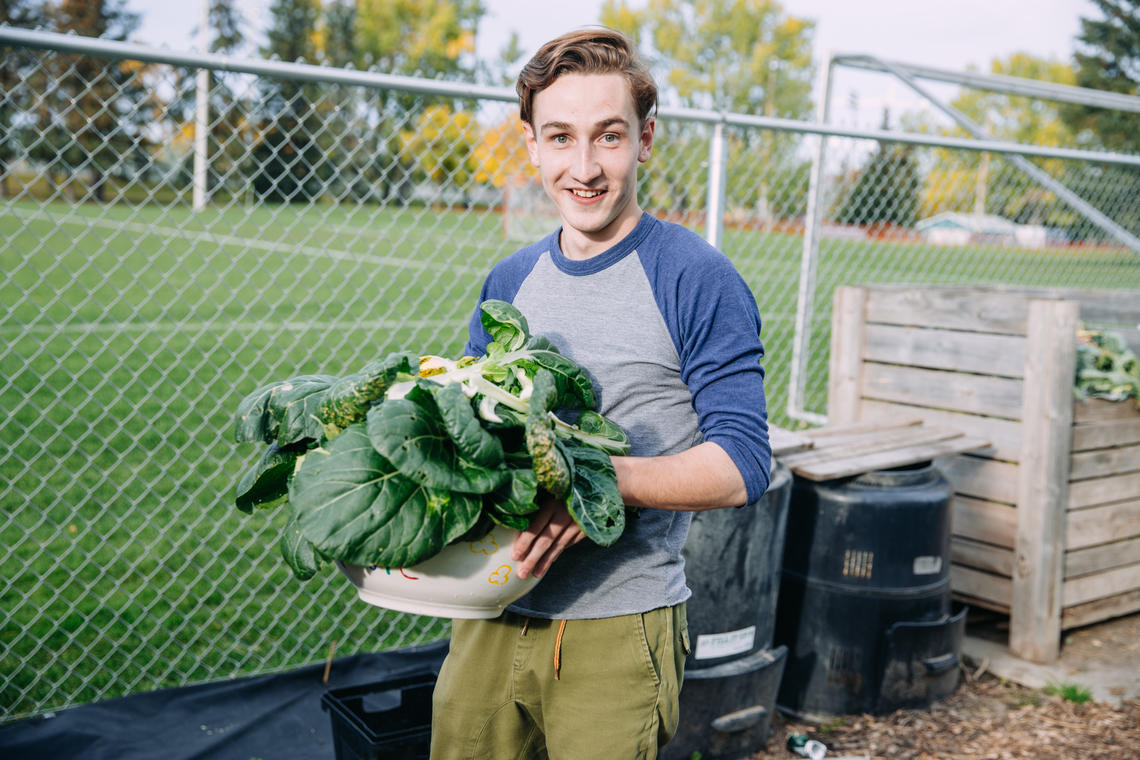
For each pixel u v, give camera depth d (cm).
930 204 729
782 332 1205
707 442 149
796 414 522
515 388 144
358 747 231
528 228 2383
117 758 273
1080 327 414
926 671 321
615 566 160
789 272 1562
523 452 138
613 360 161
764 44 5334
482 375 146
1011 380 366
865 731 312
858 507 306
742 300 156
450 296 1432
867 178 965
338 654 357
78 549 445
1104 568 384
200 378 833
